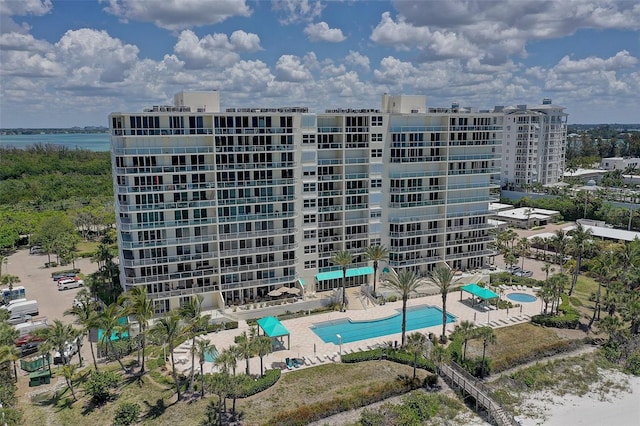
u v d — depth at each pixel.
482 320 79.75
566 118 198.50
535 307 85.25
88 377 61.38
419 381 60.72
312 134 83.75
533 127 183.75
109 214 148.00
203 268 80.12
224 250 81.00
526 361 67.25
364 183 90.75
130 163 73.12
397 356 65.81
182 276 78.00
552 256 114.62
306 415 53.12
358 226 91.75
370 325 79.12
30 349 69.00
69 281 99.31
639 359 67.12
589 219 149.88
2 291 91.31
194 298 69.12
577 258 92.19
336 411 55.12
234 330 75.94
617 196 166.88
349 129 86.94
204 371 62.59
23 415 53.09
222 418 52.56
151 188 74.12
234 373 54.50
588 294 92.38
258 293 85.25
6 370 60.72
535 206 166.12
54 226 130.38
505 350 68.81
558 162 197.75
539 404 58.44
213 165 77.25
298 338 73.12
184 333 58.88
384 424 53.00
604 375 65.06
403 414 54.44
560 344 70.44
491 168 100.25
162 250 76.94
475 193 100.19
